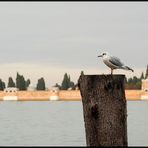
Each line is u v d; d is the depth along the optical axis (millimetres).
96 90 12969
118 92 12945
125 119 13016
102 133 12906
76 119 114625
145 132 65750
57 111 170625
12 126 86188
